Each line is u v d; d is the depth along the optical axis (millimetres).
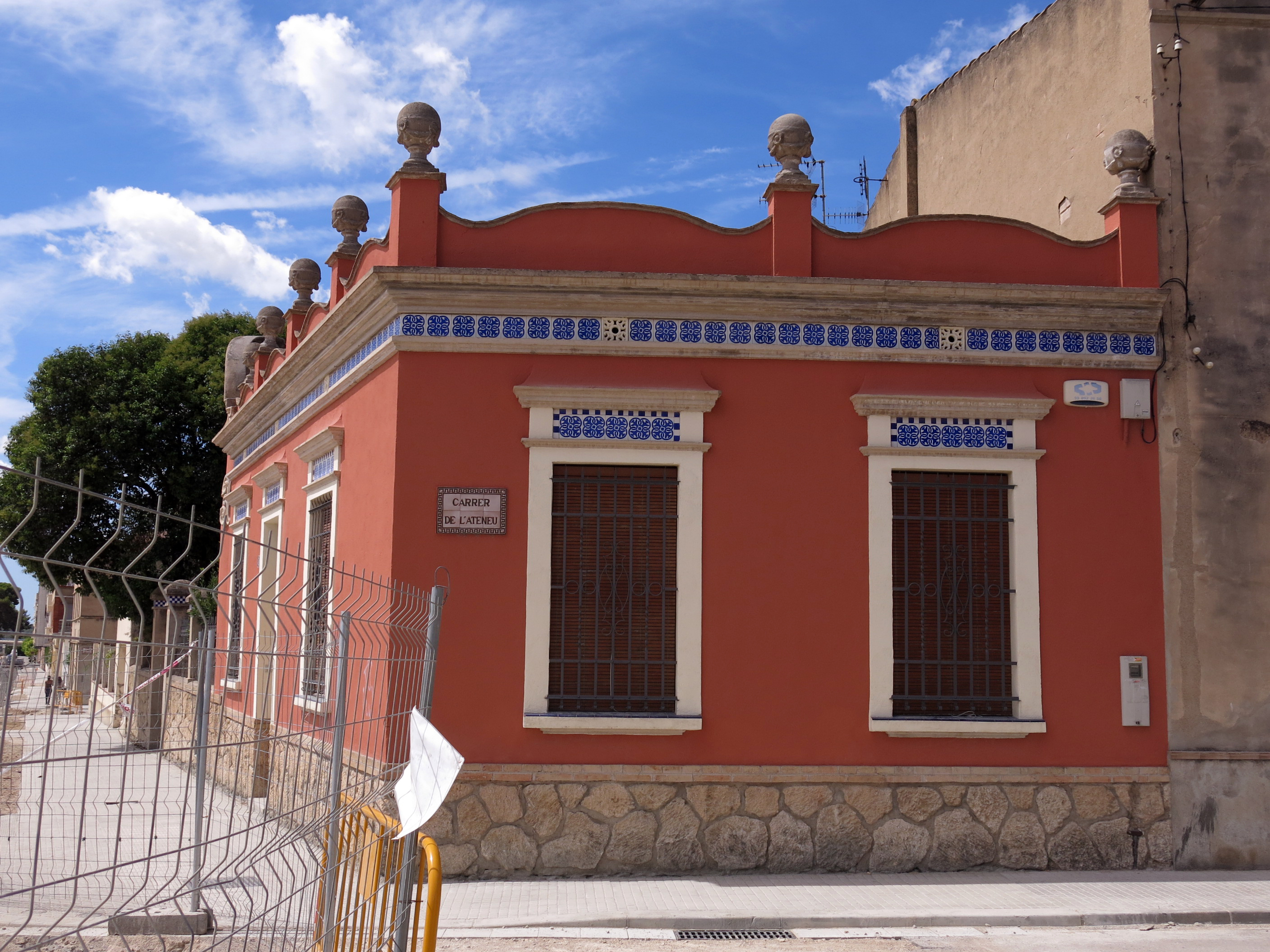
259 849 3559
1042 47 11594
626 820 7906
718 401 8414
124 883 5785
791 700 8164
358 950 4066
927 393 8547
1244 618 8680
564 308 8383
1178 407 8820
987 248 8852
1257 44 9414
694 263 8609
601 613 8203
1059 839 8219
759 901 7191
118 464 21703
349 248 10422
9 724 2619
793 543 8336
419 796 4004
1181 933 6828
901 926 6848
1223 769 8461
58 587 2488
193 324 26250
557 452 8242
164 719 3037
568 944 6414
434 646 4836
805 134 8703
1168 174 9133
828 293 8492
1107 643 8484
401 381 8289
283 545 12102
